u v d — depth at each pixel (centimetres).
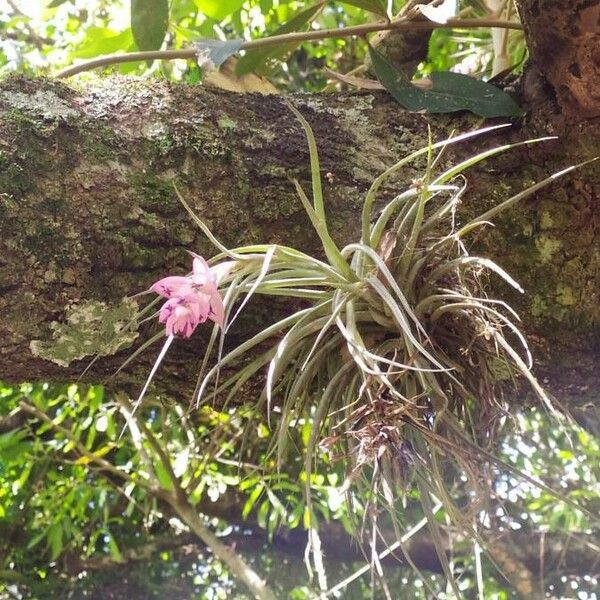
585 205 79
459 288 71
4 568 183
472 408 77
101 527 185
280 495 163
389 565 164
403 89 82
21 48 158
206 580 195
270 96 81
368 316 69
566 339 80
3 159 69
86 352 73
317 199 66
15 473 174
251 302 75
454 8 78
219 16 105
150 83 78
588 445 156
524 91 83
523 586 161
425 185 67
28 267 70
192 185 75
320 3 91
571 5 73
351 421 68
